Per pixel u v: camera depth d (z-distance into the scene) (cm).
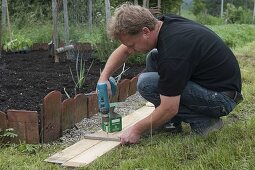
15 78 608
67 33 791
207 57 358
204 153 338
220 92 368
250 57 980
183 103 374
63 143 402
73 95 527
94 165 338
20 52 881
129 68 720
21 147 378
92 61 754
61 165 343
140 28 338
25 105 464
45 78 611
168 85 336
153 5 1403
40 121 395
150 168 317
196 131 385
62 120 422
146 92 385
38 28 1134
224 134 368
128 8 342
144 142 383
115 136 395
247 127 388
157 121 353
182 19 364
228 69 367
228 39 1308
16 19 1194
